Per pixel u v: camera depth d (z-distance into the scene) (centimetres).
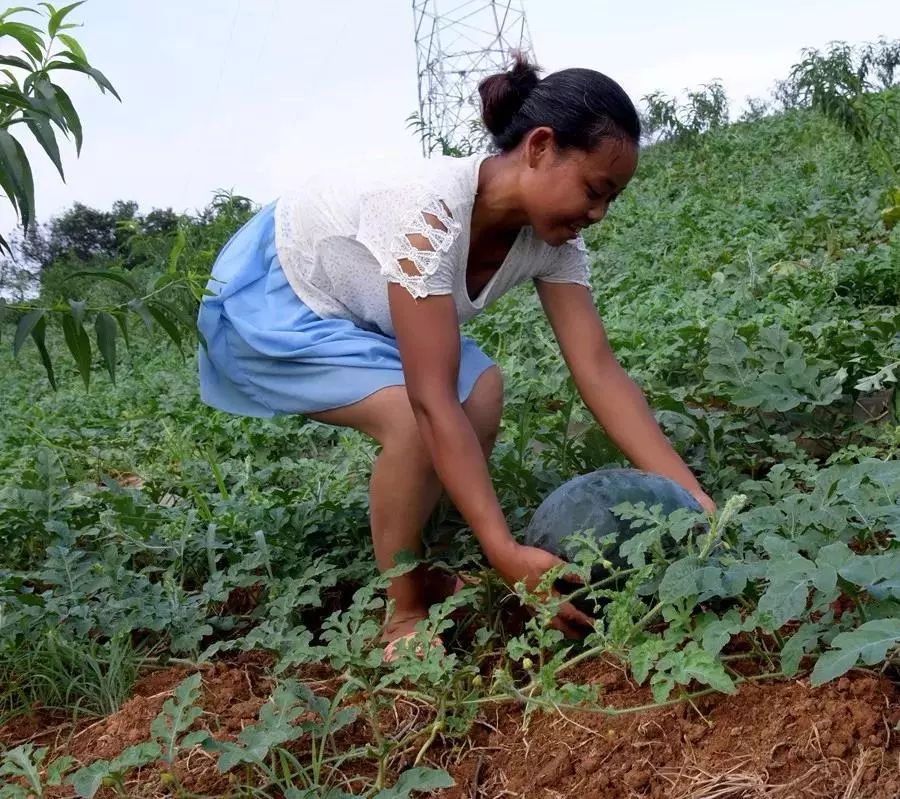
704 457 339
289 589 271
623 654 213
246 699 245
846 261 571
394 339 283
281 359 274
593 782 193
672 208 991
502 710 225
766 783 181
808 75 912
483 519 234
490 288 274
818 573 192
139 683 258
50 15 236
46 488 353
